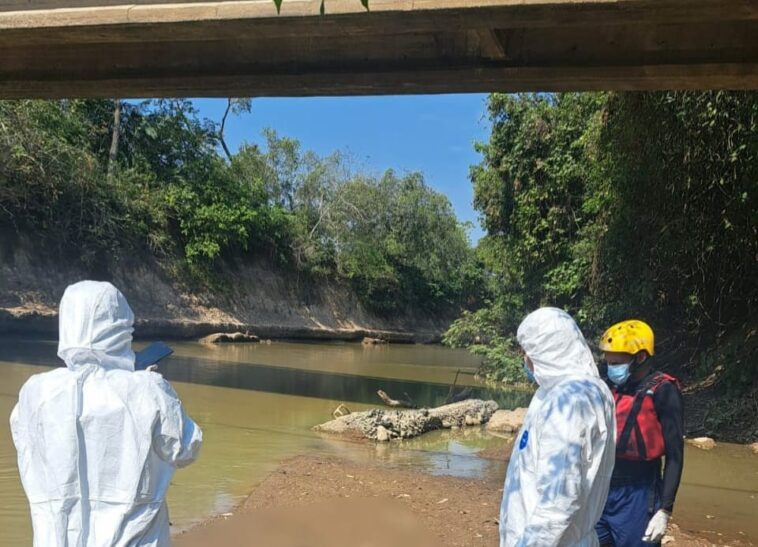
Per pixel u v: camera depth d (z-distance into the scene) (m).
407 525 6.57
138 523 2.61
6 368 15.59
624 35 9.89
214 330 30.09
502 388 18.06
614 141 15.29
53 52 12.65
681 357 15.41
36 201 25.98
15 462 8.23
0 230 24.81
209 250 32.28
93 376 2.71
